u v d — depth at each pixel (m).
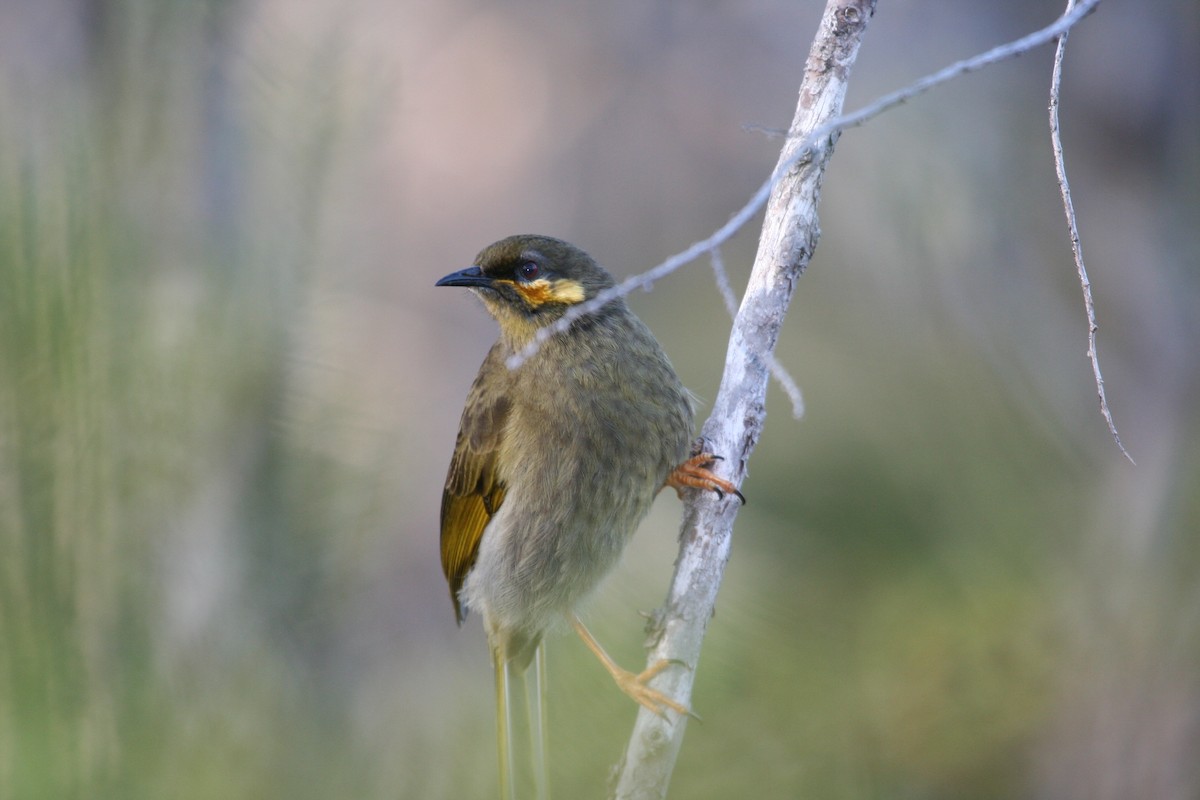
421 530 15.11
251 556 4.88
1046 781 8.41
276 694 4.23
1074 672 8.94
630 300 16.97
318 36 6.19
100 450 3.94
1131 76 12.62
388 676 6.33
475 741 4.59
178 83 5.87
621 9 21.73
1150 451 10.99
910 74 13.55
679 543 7.00
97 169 4.57
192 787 3.64
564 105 21.81
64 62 7.72
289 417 5.36
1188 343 11.76
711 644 5.83
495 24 21.98
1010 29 13.31
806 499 10.09
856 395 11.23
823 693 5.72
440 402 18.95
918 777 7.60
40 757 3.38
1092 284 12.38
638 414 8.69
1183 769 8.97
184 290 5.30
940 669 8.19
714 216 20.80
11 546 3.69
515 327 9.12
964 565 9.16
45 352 3.86
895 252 12.99
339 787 4.15
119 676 3.67
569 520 8.84
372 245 6.30
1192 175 12.38
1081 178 12.77
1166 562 9.81
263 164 5.98
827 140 6.96
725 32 21.22
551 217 21.52
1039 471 10.48
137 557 3.94
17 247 3.90
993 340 11.91
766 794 5.18
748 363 7.20
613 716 5.57
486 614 9.33
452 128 21.81
